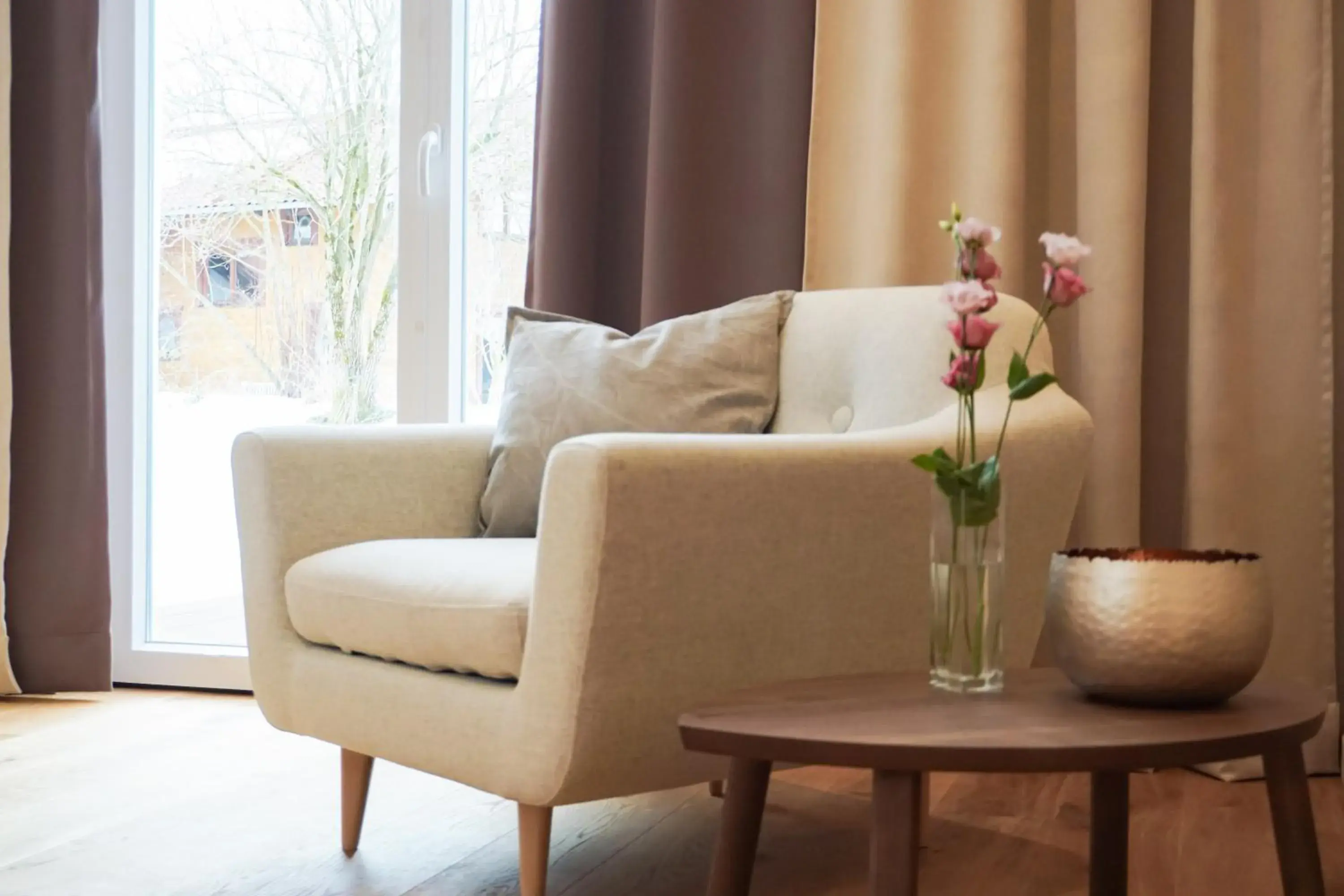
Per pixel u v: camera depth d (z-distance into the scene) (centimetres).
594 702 144
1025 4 244
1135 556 129
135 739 265
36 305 305
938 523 128
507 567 164
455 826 207
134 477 320
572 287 271
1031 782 234
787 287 263
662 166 263
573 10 269
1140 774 240
